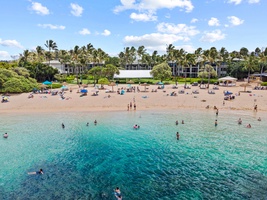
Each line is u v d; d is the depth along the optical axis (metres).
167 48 136.00
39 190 16.39
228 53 133.12
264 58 91.69
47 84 75.31
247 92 63.81
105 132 31.52
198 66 128.25
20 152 23.97
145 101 53.69
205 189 16.47
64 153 23.80
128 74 107.12
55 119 39.31
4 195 15.70
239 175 18.66
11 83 63.34
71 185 17.14
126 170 19.80
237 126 33.88
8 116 41.62
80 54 111.31
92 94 61.69
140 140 28.02
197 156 22.78
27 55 100.75
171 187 16.83
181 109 47.41
